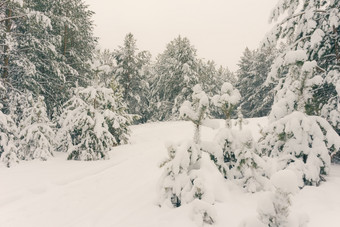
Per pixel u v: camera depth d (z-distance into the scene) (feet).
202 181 16.46
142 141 47.52
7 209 18.29
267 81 28.94
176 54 92.17
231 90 21.36
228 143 20.75
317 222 14.35
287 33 28.94
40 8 49.01
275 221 10.12
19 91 36.45
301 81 21.88
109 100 36.40
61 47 57.11
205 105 18.86
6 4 38.27
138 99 89.61
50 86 46.47
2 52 37.50
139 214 17.37
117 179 25.72
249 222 10.40
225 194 17.35
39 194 21.27
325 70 28.30
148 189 22.86
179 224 14.98
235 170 20.13
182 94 86.99
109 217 17.42
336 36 26.35
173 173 18.26
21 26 42.09
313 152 20.49
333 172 23.54
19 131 32.65
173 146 18.60
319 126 22.11
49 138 33.88
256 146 20.06
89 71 56.75
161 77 96.89
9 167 27.73
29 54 41.68
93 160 32.40
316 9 26.81
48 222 16.88
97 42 59.47
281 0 28.53
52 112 47.37
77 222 16.88
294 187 9.86
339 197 17.47
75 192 21.86
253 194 18.31
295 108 22.98
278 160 21.33
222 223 14.88
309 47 26.63
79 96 37.14
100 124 32.76
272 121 23.08
